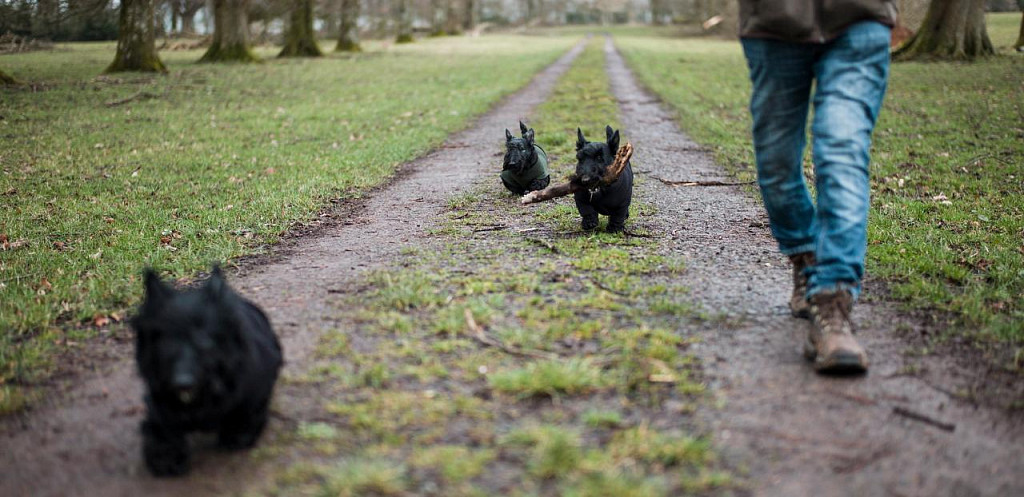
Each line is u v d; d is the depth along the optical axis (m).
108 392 4.04
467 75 29.38
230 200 9.14
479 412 3.55
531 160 8.63
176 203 9.07
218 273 3.23
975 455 3.21
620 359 4.07
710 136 13.78
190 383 2.72
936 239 6.75
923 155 11.39
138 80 25.20
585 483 2.93
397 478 3.01
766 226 7.31
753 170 10.35
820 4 3.95
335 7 46.69
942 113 15.81
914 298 5.10
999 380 3.91
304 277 5.95
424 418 3.50
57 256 6.87
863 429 3.42
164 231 7.68
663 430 3.39
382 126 15.77
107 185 10.26
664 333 4.40
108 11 31.48
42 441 3.53
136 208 8.80
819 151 3.98
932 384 3.85
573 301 5.01
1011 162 10.61
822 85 4.02
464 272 5.78
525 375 3.78
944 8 28.61
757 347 4.29
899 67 26.30
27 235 7.73
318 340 4.51
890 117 15.58
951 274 5.63
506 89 23.52
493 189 9.39
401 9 62.38
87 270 6.46
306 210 8.43
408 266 6.05
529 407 3.60
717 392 3.76
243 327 3.08
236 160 12.12
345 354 4.27
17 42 39.72
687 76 28.05
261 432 3.39
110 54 39.28
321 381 3.94
